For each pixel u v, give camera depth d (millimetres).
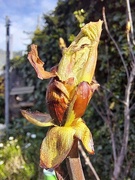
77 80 557
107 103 2457
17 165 2631
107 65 2729
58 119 553
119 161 1804
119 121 2604
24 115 586
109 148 2631
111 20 2826
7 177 2510
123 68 2680
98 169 2691
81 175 568
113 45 2787
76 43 587
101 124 2857
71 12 3283
